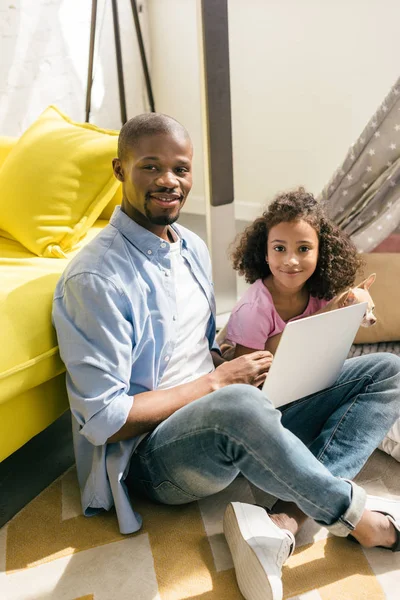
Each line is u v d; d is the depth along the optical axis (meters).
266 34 3.01
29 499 1.43
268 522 1.16
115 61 3.18
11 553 1.26
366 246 1.87
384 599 1.13
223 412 1.08
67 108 2.93
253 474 1.12
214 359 1.47
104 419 1.16
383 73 2.75
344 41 2.81
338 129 2.97
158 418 1.19
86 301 1.16
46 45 2.72
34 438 1.67
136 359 1.24
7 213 1.71
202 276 1.38
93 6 2.69
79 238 1.72
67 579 1.20
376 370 1.35
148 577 1.20
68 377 1.24
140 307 1.21
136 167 1.19
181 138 1.21
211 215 2.07
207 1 1.80
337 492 1.13
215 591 1.16
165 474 1.22
